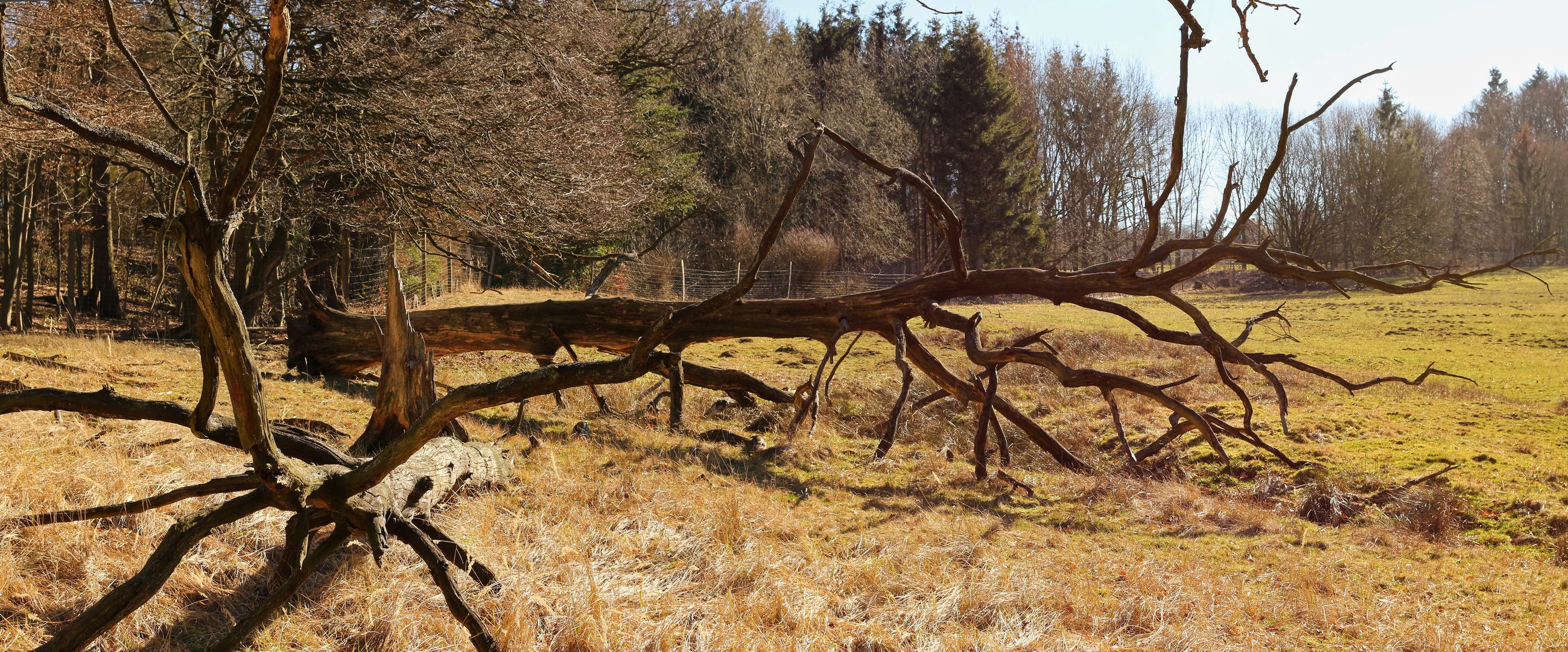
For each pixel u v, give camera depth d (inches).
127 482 220.7
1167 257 358.3
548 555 211.6
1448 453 416.5
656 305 439.8
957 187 1863.9
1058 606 214.7
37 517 147.7
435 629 171.0
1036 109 2261.3
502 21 627.2
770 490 315.6
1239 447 429.4
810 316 414.6
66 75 574.6
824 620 192.2
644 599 194.2
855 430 459.8
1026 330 925.2
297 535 159.5
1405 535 308.0
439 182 583.5
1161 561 260.2
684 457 348.5
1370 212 2066.9
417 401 264.4
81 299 1024.2
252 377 116.1
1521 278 2027.6
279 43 91.6
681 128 1621.6
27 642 149.5
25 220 810.2
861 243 1658.5
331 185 715.4
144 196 844.6
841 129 1676.9
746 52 1683.1
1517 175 2817.4
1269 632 210.2
